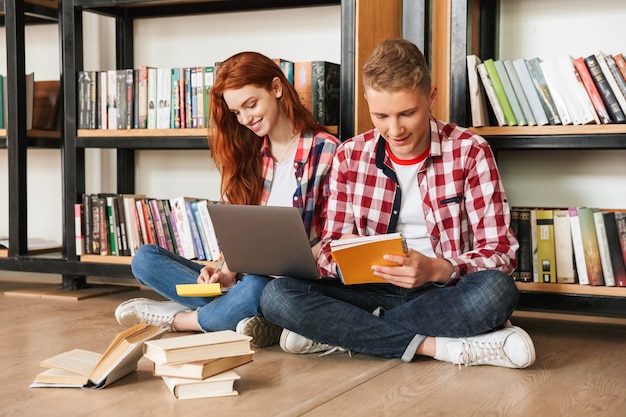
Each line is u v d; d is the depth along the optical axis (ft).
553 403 4.91
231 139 7.22
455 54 7.47
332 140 7.13
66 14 9.20
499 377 5.57
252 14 9.55
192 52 9.87
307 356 6.21
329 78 8.18
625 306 7.11
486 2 8.31
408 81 5.68
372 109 5.86
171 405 4.84
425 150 6.40
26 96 9.63
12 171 9.46
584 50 8.12
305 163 7.08
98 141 9.11
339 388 5.24
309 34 9.29
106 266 9.10
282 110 7.14
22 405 4.82
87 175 10.49
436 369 5.80
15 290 9.74
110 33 10.23
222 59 9.73
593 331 7.55
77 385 5.21
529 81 7.30
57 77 10.52
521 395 5.10
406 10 7.79
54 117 9.92
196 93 8.66
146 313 7.06
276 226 5.97
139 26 10.11
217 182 9.81
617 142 7.03
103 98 9.10
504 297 5.79
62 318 7.88
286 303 6.03
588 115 7.11
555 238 7.38
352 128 7.75
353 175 6.58
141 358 6.01
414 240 6.46
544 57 8.29
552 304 7.36
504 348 5.77
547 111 7.27
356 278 5.58
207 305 6.80
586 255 7.25
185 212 8.73
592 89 7.09
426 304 5.94
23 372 5.65
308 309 6.01
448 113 7.60
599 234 7.22
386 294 6.38
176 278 7.16
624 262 7.16
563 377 5.60
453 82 7.48
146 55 10.10
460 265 5.90
